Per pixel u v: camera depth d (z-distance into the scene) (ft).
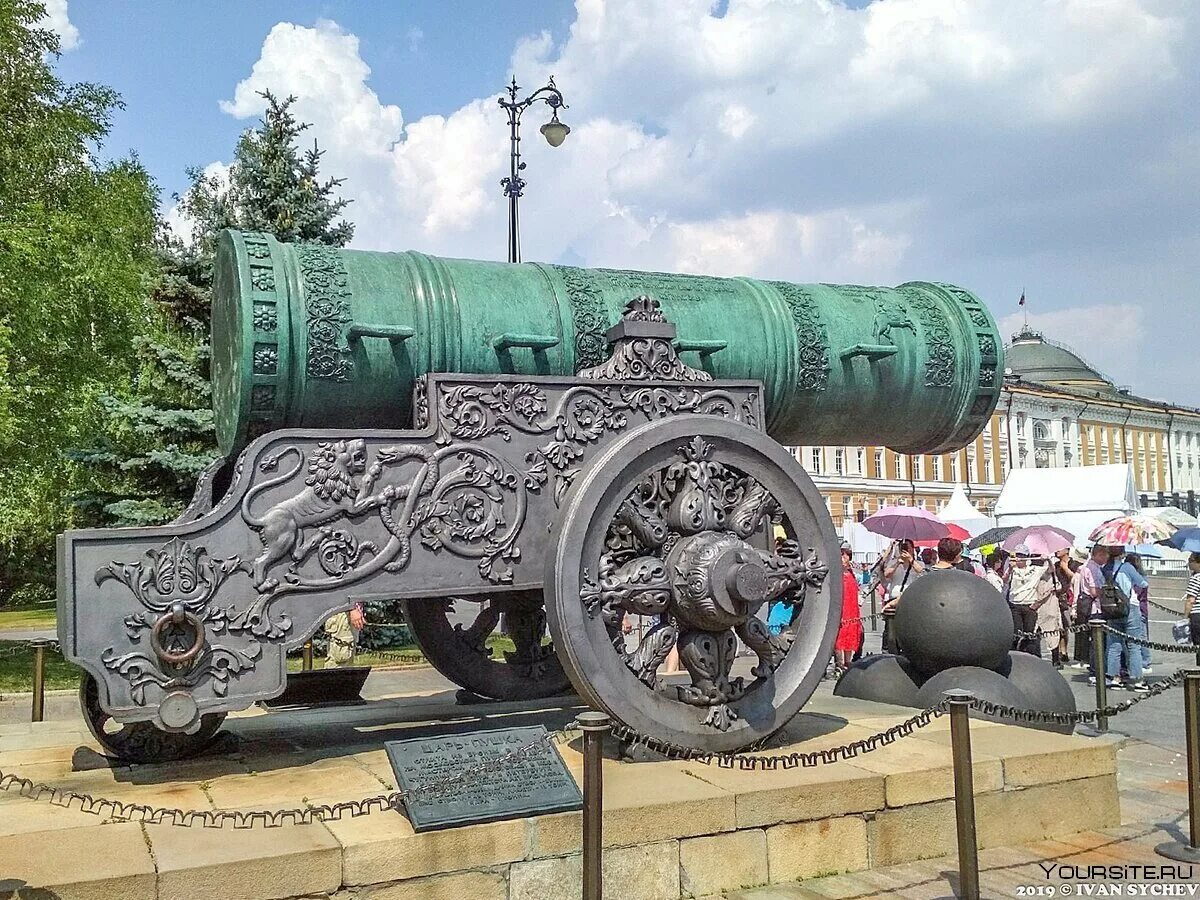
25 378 40.78
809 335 15.30
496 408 12.57
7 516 57.98
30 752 13.37
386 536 12.03
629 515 12.19
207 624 11.26
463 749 10.77
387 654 34.37
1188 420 172.76
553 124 38.29
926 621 16.33
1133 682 26.30
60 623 11.32
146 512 30.68
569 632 11.48
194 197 52.31
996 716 15.03
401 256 13.83
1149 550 41.65
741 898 10.57
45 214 43.06
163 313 36.24
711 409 13.50
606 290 14.51
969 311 16.84
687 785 11.08
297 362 12.43
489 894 9.75
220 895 8.76
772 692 12.68
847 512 109.81
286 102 35.47
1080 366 175.94
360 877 9.26
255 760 12.65
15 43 46.39
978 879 10.71
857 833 11.43
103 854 9.00
